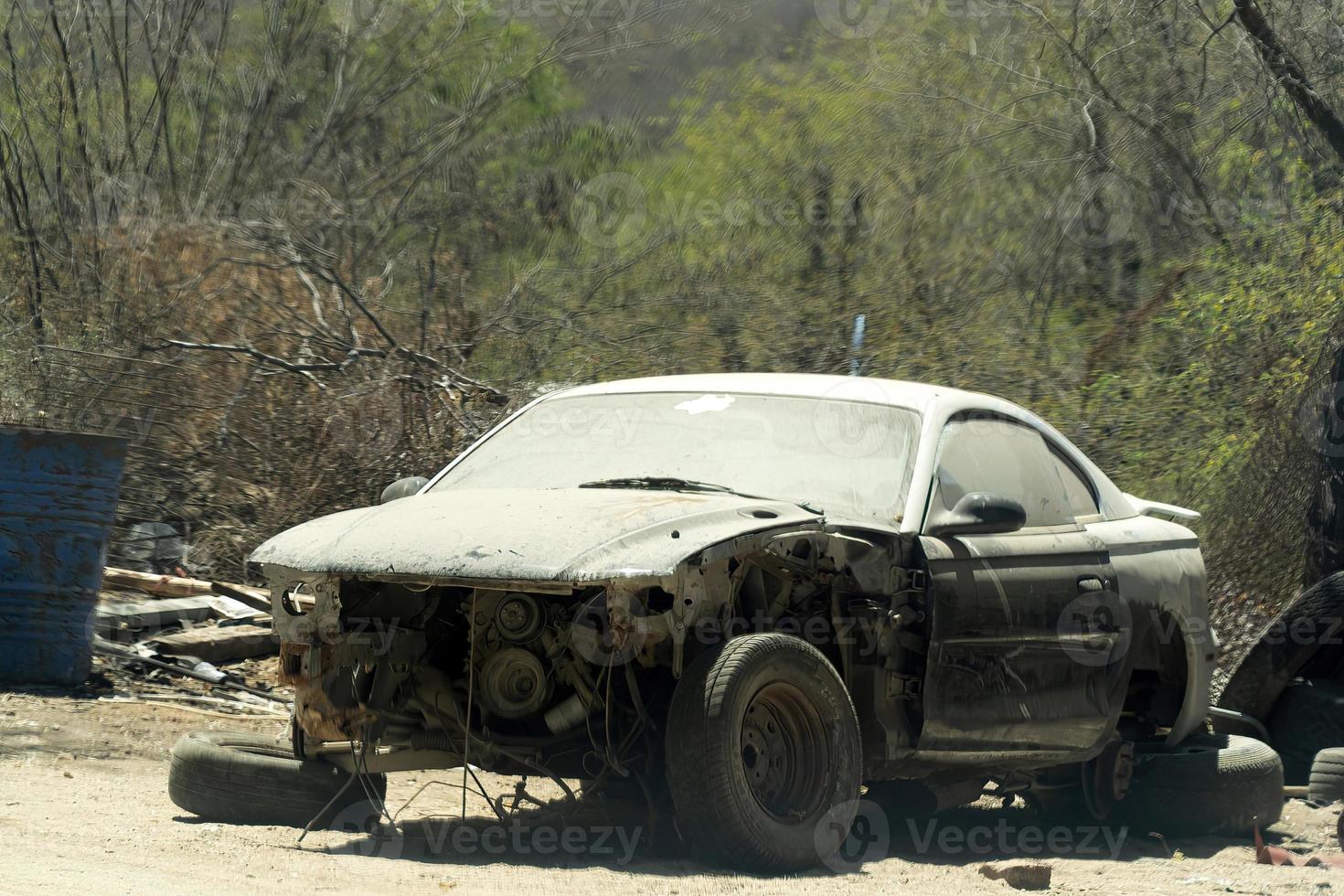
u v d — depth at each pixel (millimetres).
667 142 39312
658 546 10766
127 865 9797
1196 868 12953
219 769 12266
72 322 26906
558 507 11609
